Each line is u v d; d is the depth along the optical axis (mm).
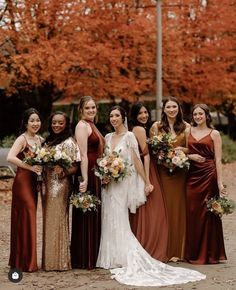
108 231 7578
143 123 8109
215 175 8000
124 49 18156
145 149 7918
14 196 7504
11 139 19969
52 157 7309
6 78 17531
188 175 8039
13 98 23781
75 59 16516
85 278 7035
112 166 7430
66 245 7445
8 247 9016
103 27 17875
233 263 7922
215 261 7906
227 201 7820
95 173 7516
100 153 7730
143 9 19203
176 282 6781
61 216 7430
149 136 8188
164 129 8125
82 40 16891
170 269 7371
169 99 8109
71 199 7414
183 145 8133
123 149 7746
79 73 17812
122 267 7441
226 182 18797
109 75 18109
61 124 7621
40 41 16328
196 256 7922
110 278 7016
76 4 16781
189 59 20000
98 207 7656
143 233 7832
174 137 8086
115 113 7820
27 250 7387
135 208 7777
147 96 24297
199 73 20703
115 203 7598
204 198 7945
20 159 7566
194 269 7559
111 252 7523
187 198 8016
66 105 27609
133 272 7188
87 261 7492
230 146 26828
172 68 19781
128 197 7715
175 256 8062
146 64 18984
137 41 18312
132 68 19125
